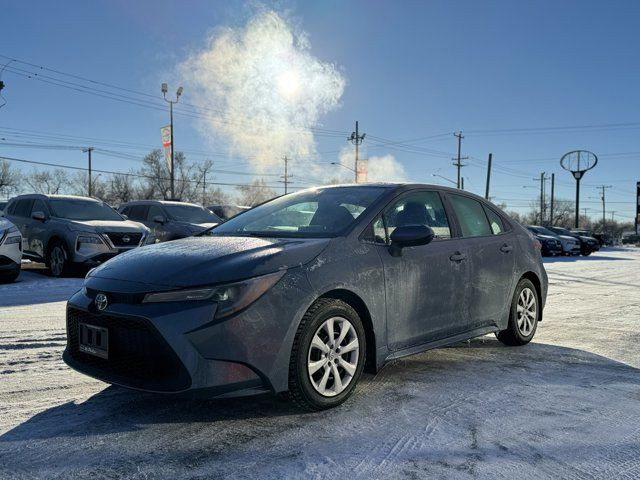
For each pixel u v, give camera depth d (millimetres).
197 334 2889
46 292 8250
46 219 10602
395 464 2674
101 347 3148
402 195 4262
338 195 4340
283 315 3102
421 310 4004
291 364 3150
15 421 3189
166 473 2570
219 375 2914
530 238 5465
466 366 4473
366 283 3584
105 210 11477
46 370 4199
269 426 3137
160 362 2969
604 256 25750
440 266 4172
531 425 3189
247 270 3090
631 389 3896
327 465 2658
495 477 2549
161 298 2963
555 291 10055
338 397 3396
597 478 2547
